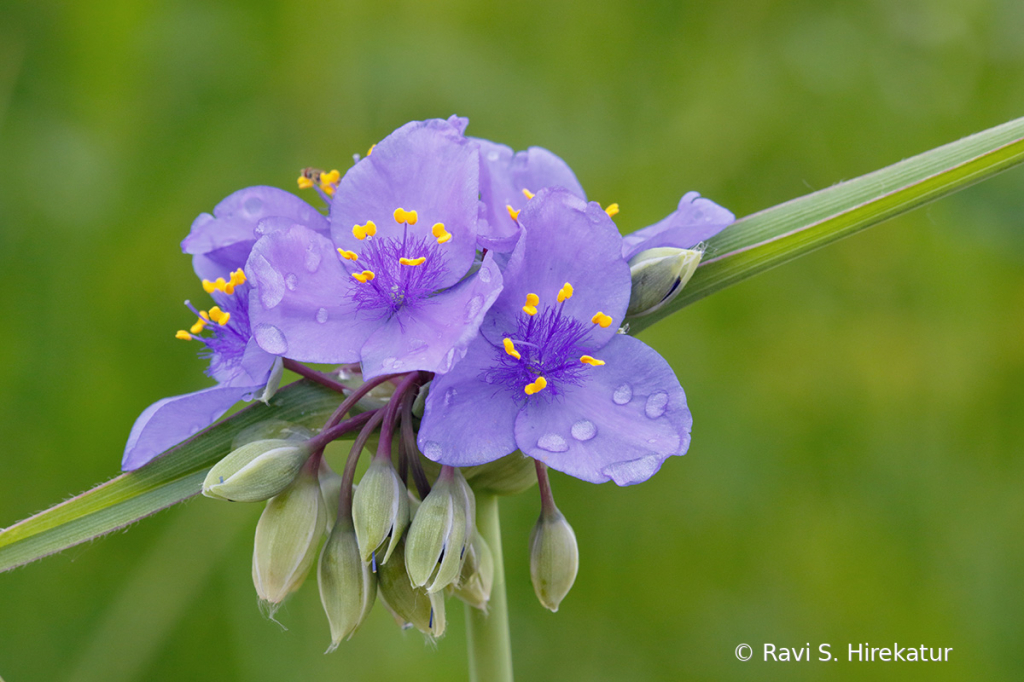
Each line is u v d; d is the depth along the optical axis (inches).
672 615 22.3
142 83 22.6
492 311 17.3
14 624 20.7
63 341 21.3
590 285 17.3
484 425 17.1
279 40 23.8
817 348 23.7
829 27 25.4
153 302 21.9
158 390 21.4
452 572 17.1
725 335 23.8
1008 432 22.8
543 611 22.5
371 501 17.1
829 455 23.0
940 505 22.4
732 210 24.5
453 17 25.9
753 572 22.4
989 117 24.4
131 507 17.7
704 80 25.1
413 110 24.6
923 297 23.7
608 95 25.3
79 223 21.8
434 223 17.5
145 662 20.8
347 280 17.5
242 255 18.0
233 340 18.1
